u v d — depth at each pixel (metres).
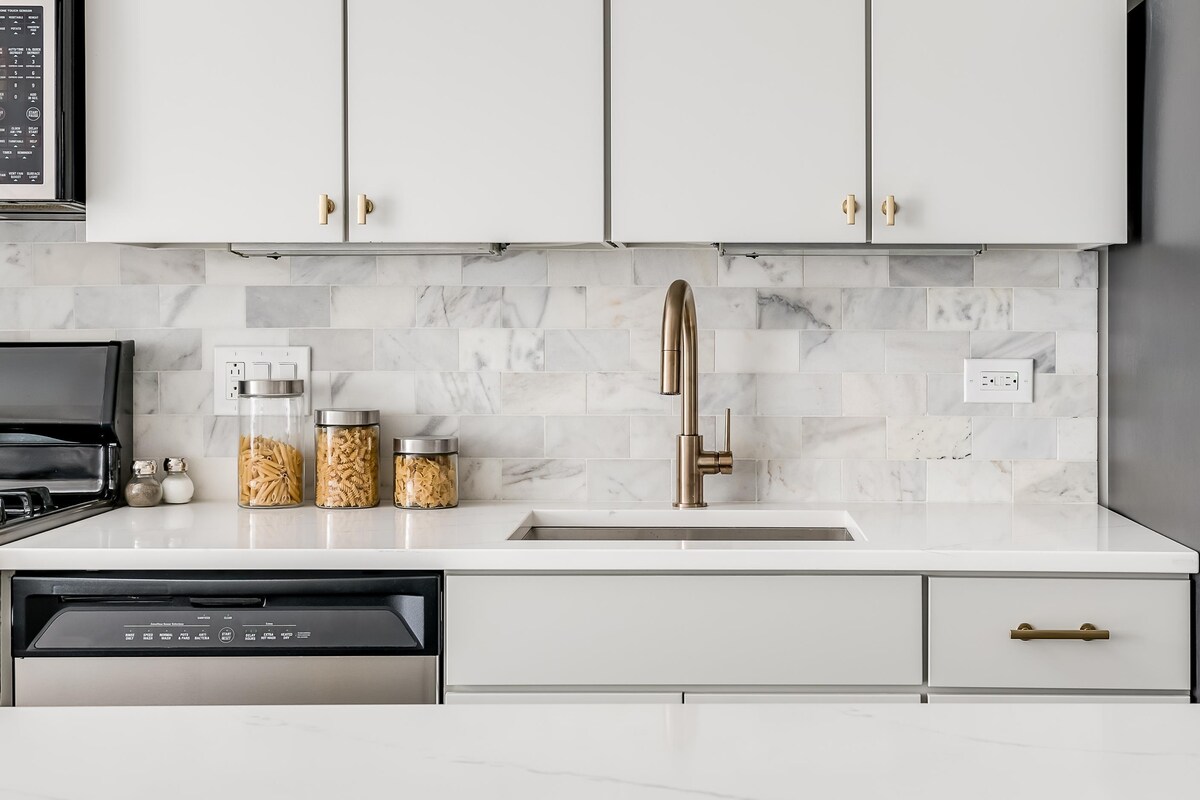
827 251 1.84
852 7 1.68
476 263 2.02
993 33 1.67
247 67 1.71
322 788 0.52
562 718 0.64
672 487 2.01
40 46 1.67
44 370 1.92
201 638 1.46
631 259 2.01
